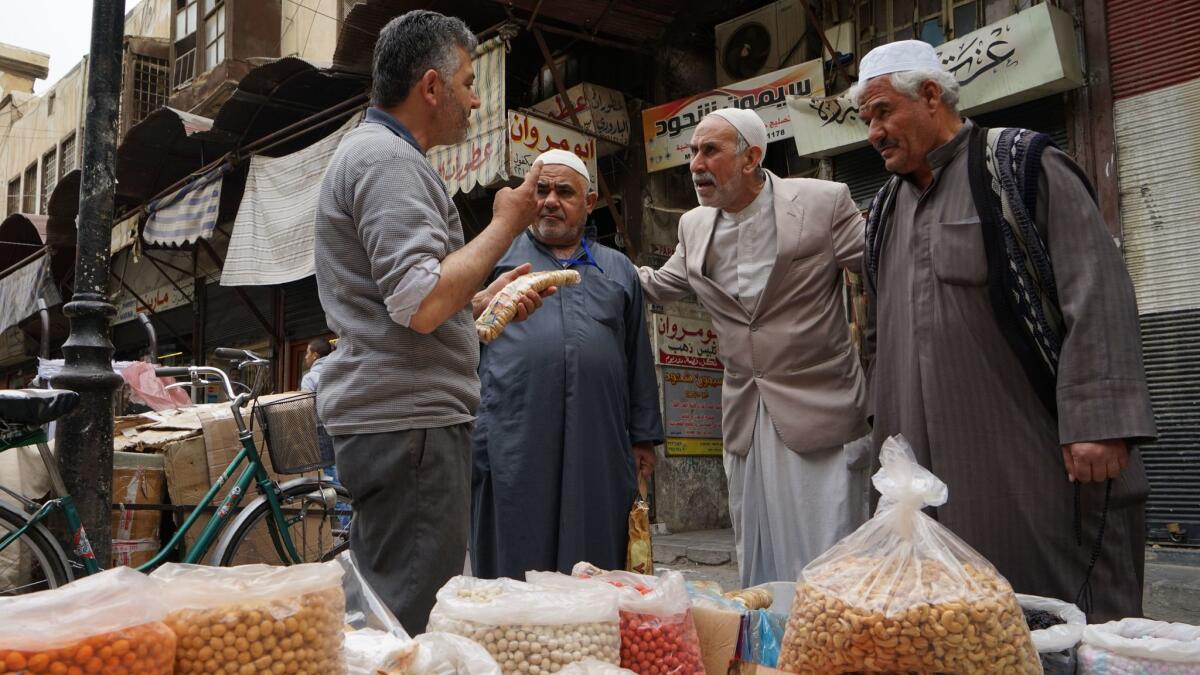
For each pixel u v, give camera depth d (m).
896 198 2.76
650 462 3.57
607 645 1.66
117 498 4.50
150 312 15.14
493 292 2.70
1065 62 6.00
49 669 1.03
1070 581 2.35
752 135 3.29
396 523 2.12
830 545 3.14
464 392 2.21
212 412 4.89
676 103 8.01
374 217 2.05
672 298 3.70
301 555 4.63
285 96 9.49
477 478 3.27
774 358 3.24
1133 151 6.01
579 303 3.37
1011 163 2.45
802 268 3.24
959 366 2.48
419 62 2.23
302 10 12.86
